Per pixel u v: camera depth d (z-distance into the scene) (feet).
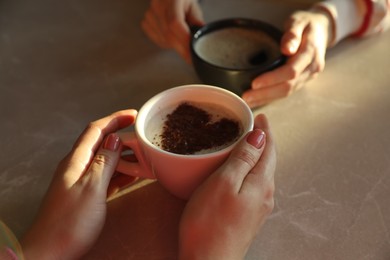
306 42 1.64
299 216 1.29
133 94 1.72
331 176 1.39
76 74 1.84
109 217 1.33
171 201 1.36
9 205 1.38
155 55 1.91
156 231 1.29
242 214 1.14
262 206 1.19
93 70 1.85
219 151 1.17
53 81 1.81
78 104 1.70
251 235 1.17
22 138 1.58
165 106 1.33
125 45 1.97
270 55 1.66
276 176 1.40
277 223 1.28
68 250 1.16
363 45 1.88
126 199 1.37
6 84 1.81
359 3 1.84
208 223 1.13
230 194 1.14
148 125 1.28
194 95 1.34
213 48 1.70
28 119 1.65
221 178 1.16
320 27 1.72
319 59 1.67
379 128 1.52
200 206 1.15
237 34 1.77
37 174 1.46
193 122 1.29
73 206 1.18
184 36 1.73
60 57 1.93
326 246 1.22
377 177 1.38
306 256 1.20
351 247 1.21
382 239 1.23
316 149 1.47
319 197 1.34
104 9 2.22
